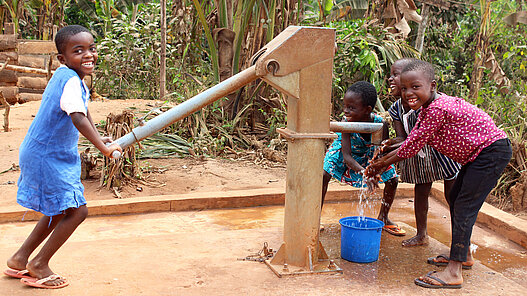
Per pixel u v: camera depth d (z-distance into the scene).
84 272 2.94
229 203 4.79
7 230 3.92
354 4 11.40
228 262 3.18
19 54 10.59
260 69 2.76
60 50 2.75
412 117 3.55
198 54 9.64
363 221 3.50
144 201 4.52
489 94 8.59
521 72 9.33
